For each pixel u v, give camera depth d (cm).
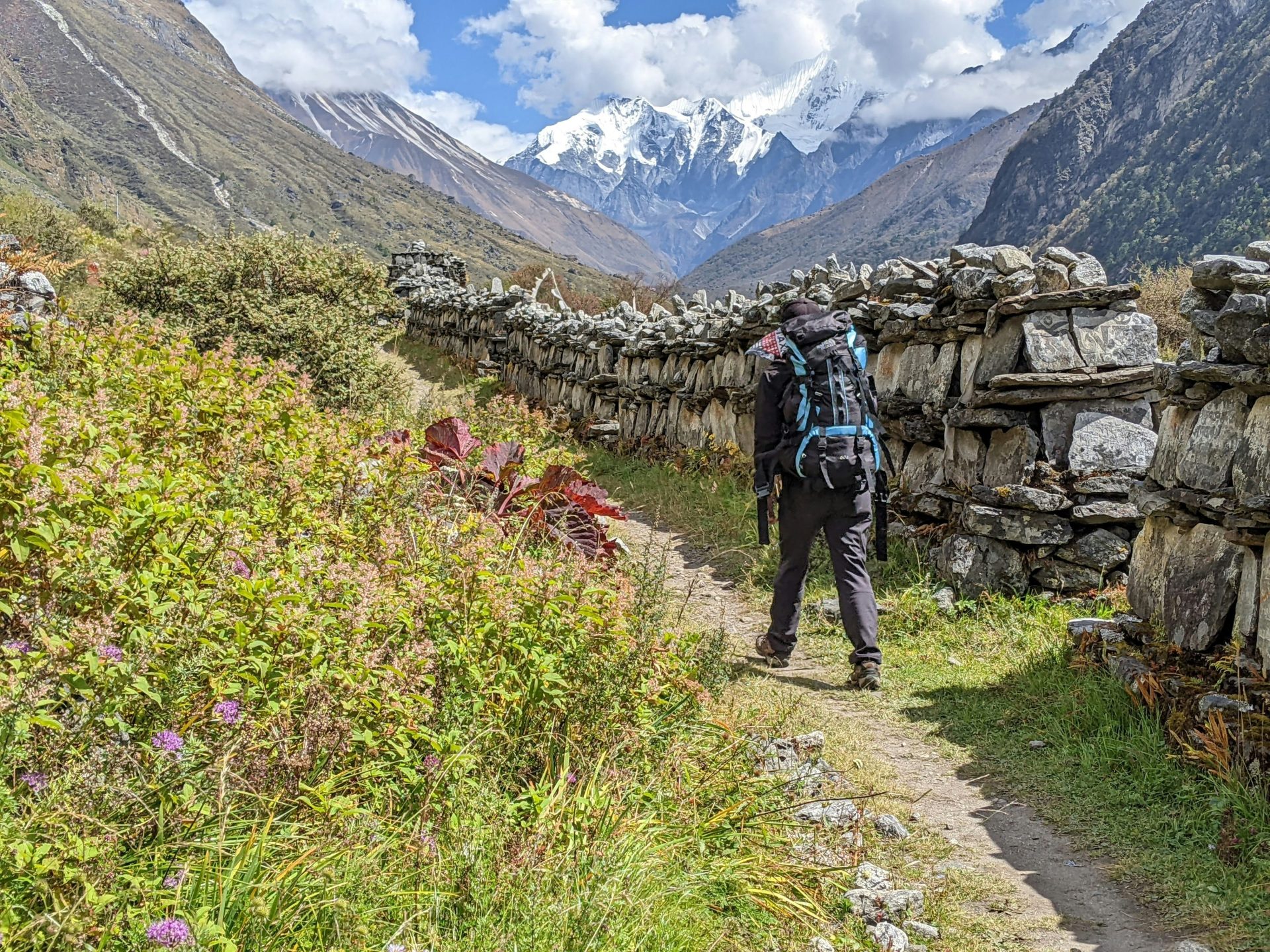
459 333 2156
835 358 541
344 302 1112
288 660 280
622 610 391
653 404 1215
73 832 217
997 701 495
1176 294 1304
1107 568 601
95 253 2070
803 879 323
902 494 747
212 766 251
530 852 273
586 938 254
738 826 346
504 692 335
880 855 354
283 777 272
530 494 647
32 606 267
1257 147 14000
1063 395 606
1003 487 615
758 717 448
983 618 598
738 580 727
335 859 251
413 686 303
